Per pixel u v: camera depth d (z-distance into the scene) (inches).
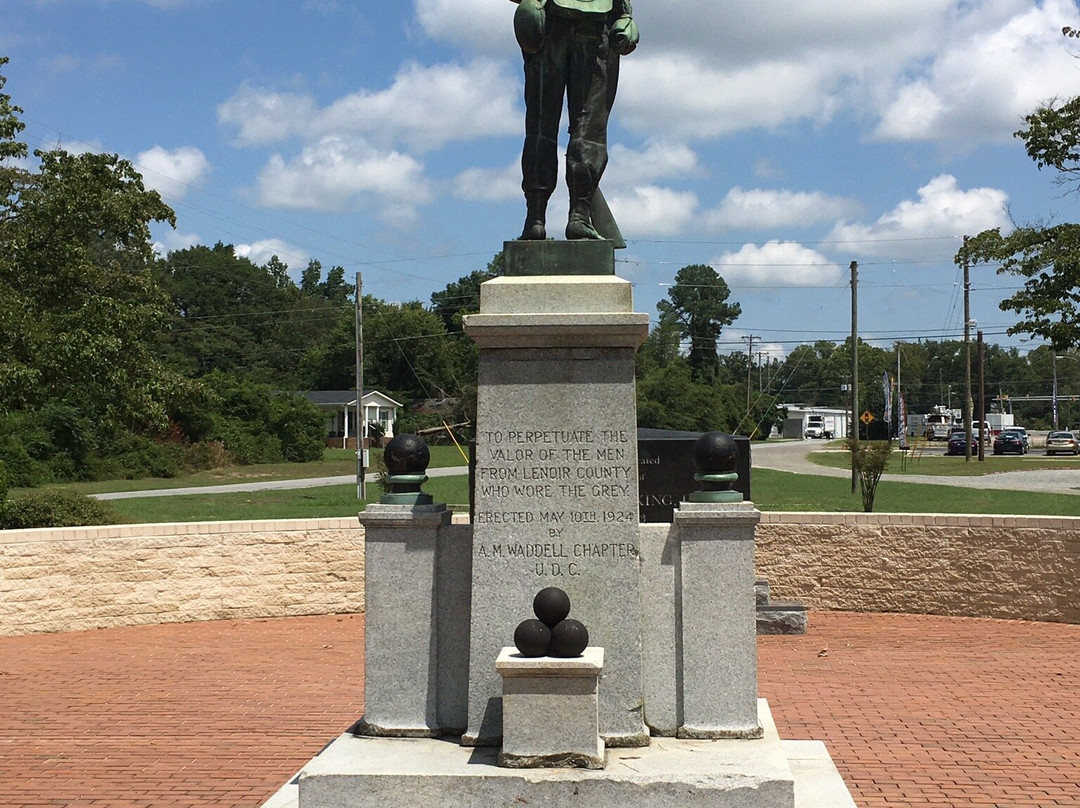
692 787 231.8
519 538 260.7
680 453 517.0
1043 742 339.6
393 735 265.4
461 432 2822.3
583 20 281.6
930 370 5693.9
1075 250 876.6
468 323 258.4
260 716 377.4
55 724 366.9
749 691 260.2
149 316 855.1
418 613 268.2
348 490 1550.2
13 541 539.8
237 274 4165.8
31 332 794.8
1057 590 568.4
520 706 239.3
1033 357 5674.2
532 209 286.5
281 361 3934.5
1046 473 1806.1
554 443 261.3
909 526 599.8
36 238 854.5
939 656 484.7
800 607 543.2
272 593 594.6
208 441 2165.4
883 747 334.0
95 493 1489.9
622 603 258.7
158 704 396.2
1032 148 901.8
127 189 887.1
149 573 570.9
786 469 2036.2
